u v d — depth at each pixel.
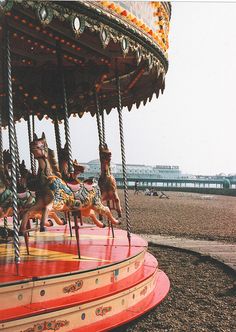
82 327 4.93
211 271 9.20
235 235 14.69
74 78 9.01
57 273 4.91
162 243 12.57
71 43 7.43
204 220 20.25
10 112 5.22
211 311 6.44
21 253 6.28
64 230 9.32
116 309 5.54
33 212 5.68
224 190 62.94
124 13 5.84
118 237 8.43
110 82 10.10
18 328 4.24
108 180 7.99
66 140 6.98
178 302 6.83
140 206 29.86
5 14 5.39
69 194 6.21
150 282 6.73
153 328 5.61
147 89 9.64
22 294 4.56
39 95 9.12
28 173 6.53
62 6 5.09
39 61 8.98
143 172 169.75
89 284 5.33
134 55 6.81
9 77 5.32
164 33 7.40
